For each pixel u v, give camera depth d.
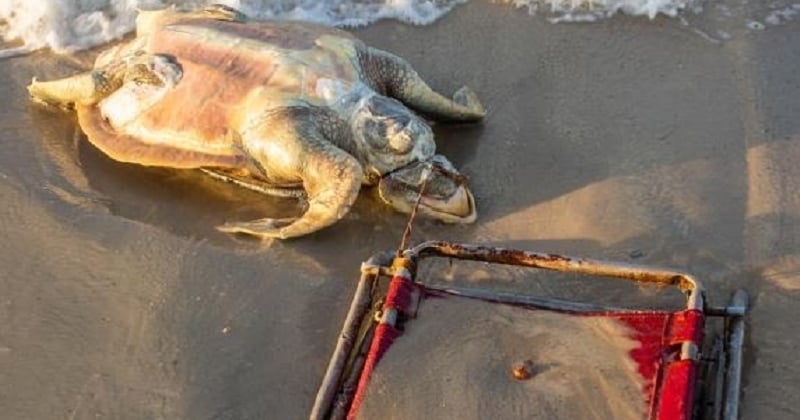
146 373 2.04
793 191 2.24
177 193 2.44
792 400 1.88
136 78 2.51
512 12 2.86
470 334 1.95
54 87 2.63
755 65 2.58
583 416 1.80
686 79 2.58
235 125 2.39
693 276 2.01
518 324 1.96
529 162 2.42
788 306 2.02
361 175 2.26
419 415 1.83
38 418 1.98
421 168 2.29
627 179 2.33
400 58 2.57
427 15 2.89
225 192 2.44
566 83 2.62
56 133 2.63
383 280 2.13
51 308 2.18
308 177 2.30
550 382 1.86
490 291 2.06
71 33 2.96
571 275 2.13
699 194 2.27
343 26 2.90
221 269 2.23
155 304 2.16
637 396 1.81
